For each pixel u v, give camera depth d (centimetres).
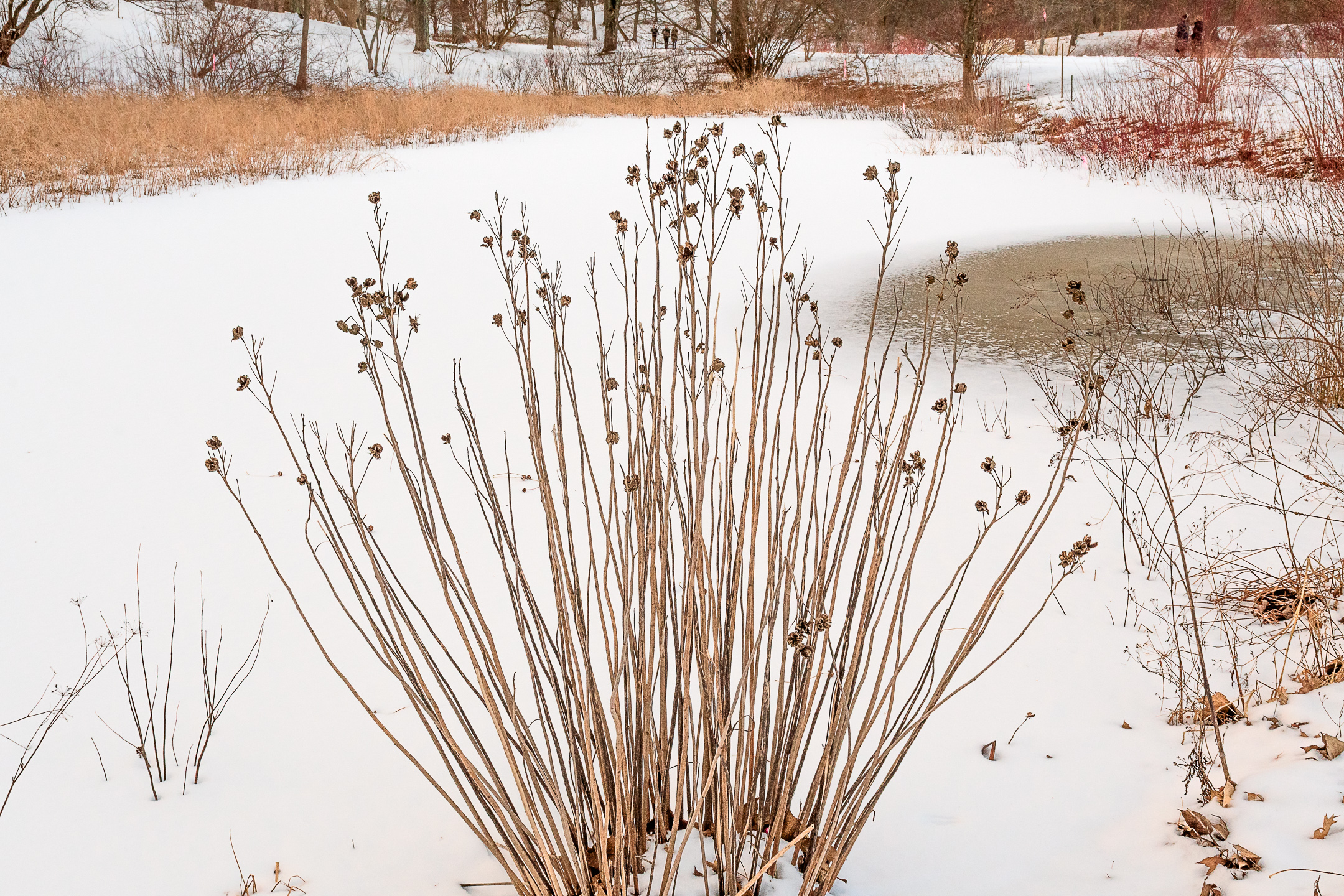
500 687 176
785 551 352
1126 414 495
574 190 1231
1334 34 1519
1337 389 487
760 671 282
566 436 499
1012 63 2505
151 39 2408
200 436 507
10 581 360
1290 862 196
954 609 330
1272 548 316
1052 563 359
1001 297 747
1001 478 437
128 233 964
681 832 211
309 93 2164
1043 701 277
